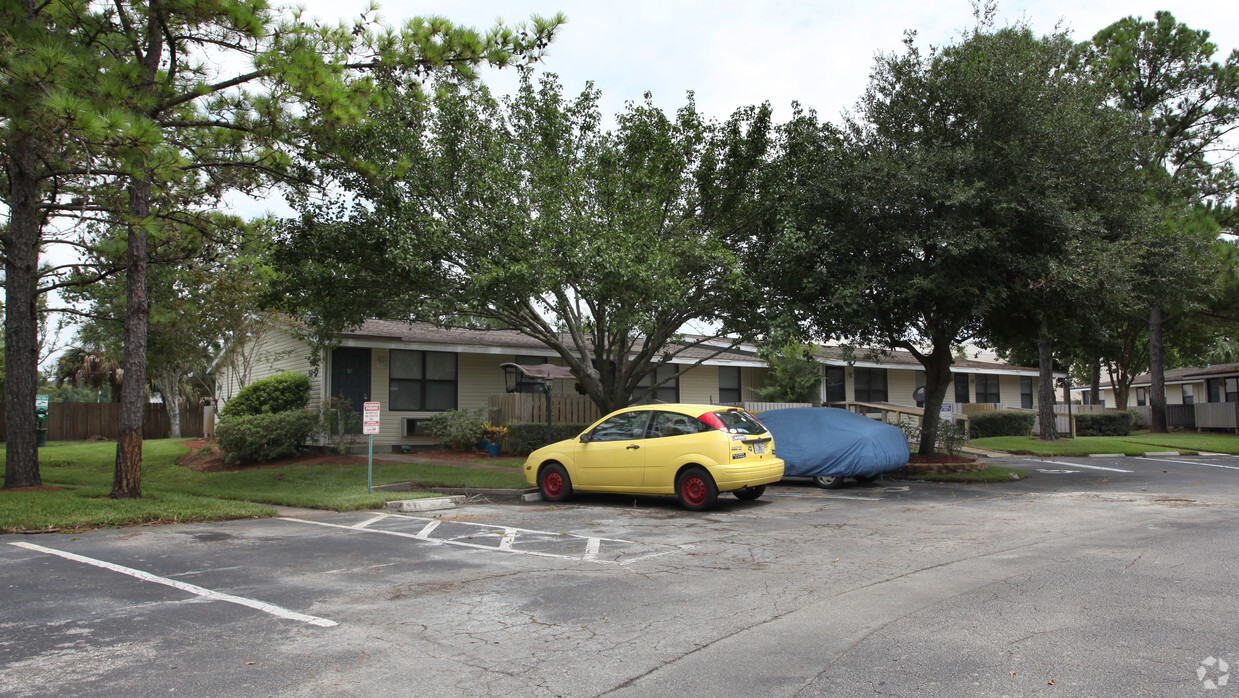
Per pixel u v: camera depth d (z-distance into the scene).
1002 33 14.46
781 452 14.25
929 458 17.08
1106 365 40.03
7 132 9.60
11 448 12.45
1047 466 19.11
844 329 14.84
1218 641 4.75
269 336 23.97
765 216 14.90
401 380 21.23
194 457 19.91
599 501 12.47
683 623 5.30
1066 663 4.38
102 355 35.84
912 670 4.30
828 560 7.47
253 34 10.90
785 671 4.32
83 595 6.05
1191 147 27.08
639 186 14.41
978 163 13.36
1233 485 14.52
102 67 10.44
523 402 20.14
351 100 11.29
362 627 5.21
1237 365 37.41
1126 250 13.84
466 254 13.57
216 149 12.55
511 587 6.38
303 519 10.50
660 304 13.46
